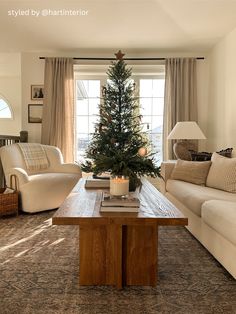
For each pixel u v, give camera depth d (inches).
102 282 74.9
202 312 63.2
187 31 161.2
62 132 194.7
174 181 139.3
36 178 147.1
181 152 162.9
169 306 65.4
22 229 120.6
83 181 117.3
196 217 106.0
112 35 167.0
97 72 202.2
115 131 125.3
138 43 180.7
